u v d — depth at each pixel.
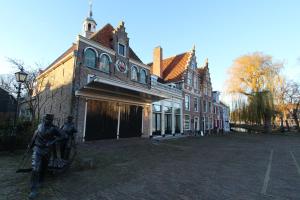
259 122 36.03
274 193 5.23
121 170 7.25
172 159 9.62
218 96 41.56
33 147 5.11
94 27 24.14
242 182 6.14
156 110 22.11
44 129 4.98
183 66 29.44
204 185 5.78
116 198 4.70
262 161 9.66
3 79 26.41
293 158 10.66
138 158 9.59
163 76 30.05
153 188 5.45
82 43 15.27
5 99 25.28
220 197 4.90
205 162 9.07
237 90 36.72
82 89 14.03
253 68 35.44
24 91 22.55
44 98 19.66
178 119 25.78
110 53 17.34
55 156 6.19
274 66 35.16
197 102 30.91
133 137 18.61
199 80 32.22
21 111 23.52
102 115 15.93
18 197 4.54
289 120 59.22
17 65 17.38
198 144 16.84
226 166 8.33
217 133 34.88
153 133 21.30
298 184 6.02
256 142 20.16
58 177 6.11
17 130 9.91
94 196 4.77
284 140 22.95
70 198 4.60
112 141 15.48
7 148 9.55
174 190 5.33
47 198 4.54
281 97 41.84
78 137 14.02
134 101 19.02
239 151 13.15
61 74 16.56
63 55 19.66
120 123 17.45
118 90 14.80
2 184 5.34
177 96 25.83
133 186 5.57
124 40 18.91
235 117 37.00
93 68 15.78
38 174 4.77
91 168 7.37
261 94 34.59
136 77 19.98
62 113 15.38
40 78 20.44
